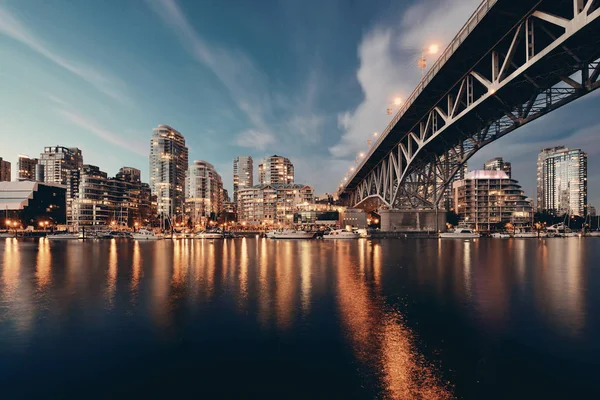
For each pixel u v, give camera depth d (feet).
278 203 543.39
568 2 86.84
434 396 29.14
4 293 68.49
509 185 423.23
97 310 55.62
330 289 71.05
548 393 29.45
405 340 41.68
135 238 338.54
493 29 102.68
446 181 203.10
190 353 38.45
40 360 36.91
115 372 34.14
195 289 71.67
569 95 102.78
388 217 280.10
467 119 151.84
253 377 32.86
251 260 129.18
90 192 505.66
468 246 205.05
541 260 124.98
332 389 30.45
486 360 36.01
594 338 42.14
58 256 151.43
